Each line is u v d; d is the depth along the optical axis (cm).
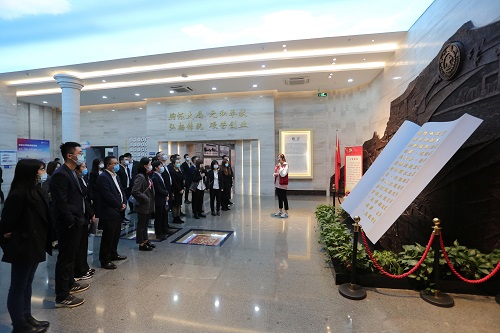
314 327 221
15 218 202
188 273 329
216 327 222
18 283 207
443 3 420
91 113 1209
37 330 211
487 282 270
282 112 1020
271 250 415
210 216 659
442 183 373
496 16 306
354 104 941
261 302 261
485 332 213
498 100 299
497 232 300
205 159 1078
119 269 341
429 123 384
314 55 659
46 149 1016
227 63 697
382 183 394
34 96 1008
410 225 429
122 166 661
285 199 657
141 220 409
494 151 303
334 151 984
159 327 221
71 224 256
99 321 229
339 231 396
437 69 420
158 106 1074
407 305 254
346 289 279
